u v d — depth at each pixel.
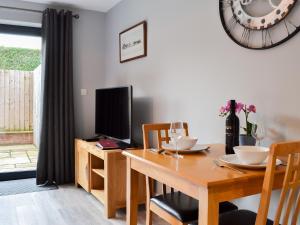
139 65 3.56
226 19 2.30
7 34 4.05
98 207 3.11
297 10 1.81
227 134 1.85
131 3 3.71
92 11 4.37
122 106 3.27
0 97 4.37
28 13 3.93
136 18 3.60
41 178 3.90
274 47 1.96
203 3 2.54
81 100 4.33
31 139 4.59
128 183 1.94
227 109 1.91
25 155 4.54
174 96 2.94
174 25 2.92
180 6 2.83
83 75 4.34
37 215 2.87
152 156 1.78
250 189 1.38
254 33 2.09
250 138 1.86
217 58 2.41
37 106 4.41
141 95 3.53
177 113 2.90
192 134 2.70
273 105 1.97
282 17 1.88
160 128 2.29
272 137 1.97
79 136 4.32
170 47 2.99
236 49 2.24
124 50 3.83
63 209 3.03
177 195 1.98
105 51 4.47
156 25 3.21
